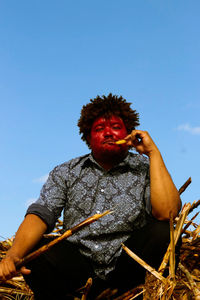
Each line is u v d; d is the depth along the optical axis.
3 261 2.35
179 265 2.58
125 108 2.87
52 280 2.48
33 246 2.52
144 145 2.55
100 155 2.72
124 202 2.61
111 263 2.54
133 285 2.53
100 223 2.55
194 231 3.21
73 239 2.56
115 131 2.74
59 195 2.71
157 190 2.45
